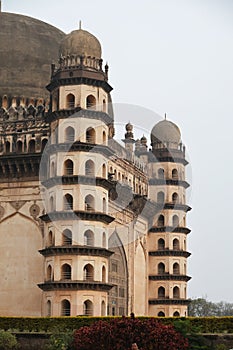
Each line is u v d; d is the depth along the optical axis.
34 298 76.00
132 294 93.88
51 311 70.44
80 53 75.88
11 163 78.00
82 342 47.19
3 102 84.44
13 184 79.06
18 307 76.12
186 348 46.66
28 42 89.56
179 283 102.44
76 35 76.81
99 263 72.06
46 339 59.38
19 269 77.19
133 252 95.31
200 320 58.88
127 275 92.88
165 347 45.53
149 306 101.75
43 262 76.56
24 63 87.69
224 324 58.12
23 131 79.19
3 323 65.00
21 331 63.28
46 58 89.38
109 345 46.22
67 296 70.25
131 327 46.50
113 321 47.62
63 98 74.94
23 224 78.06
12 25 91.00
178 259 103.12
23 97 85.19
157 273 102.75
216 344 54.38
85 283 70.12
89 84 75.12
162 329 46.50
